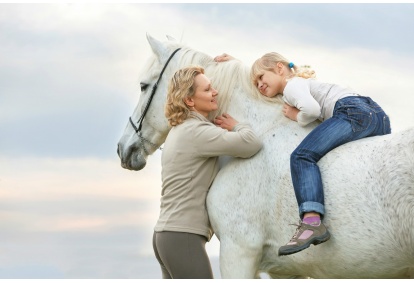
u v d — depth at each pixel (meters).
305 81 3.57
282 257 3.53
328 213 3.26
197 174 3.65
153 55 4.13
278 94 3.76
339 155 3.33
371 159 3.19
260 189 3.51
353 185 3.21
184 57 3.98
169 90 3.74
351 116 3.37
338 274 3.36
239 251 3.54
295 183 3.32
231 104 3.80
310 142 3.35
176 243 3.60
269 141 3.58
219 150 3.57
